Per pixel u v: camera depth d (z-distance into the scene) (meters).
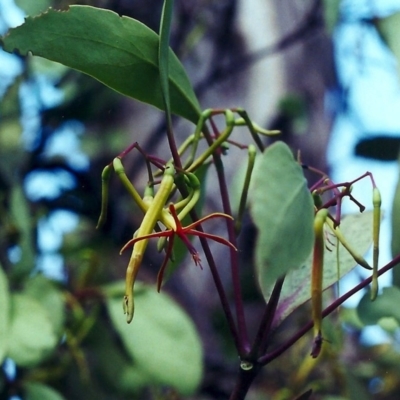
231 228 0.41
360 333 0.81
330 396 0.63
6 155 0.67
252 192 0.34
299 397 0.40
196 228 0.39
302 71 0.87
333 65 0.91
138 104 0.78
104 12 0.39
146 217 0.36
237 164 0.79
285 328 0.75
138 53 0.40
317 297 0.35
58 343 0.55
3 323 0.49
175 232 0.36
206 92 0.84
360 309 0.44
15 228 0.60
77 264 0.68
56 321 0.54
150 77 0.40
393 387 0.77
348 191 0.38
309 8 0.79
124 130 0.77
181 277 0.76
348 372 0.60
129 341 0.53
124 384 0.59
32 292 0.55
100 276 0.70
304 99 0.84
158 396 0.60
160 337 0.54
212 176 0.78
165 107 0.39
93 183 0.77
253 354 0.39
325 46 0.89
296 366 0.72
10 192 0.65
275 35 0.84
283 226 0.34
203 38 0.82
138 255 0.36
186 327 0.54
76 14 0.39
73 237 0.75
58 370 0.58
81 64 0.39
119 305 0.56
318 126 0.87
